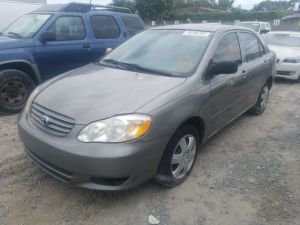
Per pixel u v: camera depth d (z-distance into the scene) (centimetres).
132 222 305
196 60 387
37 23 637
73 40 659
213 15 3975
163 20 3931
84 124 293
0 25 1055
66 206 321
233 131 531
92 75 386
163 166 332
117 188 297
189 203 336
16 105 577
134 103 308
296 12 4309
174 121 317
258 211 329
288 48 984
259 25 1820
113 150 282
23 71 598
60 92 343
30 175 370
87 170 285
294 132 539
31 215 308
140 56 422
